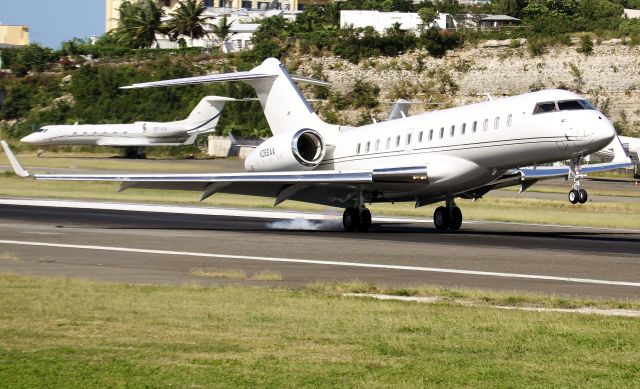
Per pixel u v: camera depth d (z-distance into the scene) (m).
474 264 51.75
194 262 51.94
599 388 24.86
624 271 49.06
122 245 60.50
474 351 28.89
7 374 25.28
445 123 70.50
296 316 33.91
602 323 33.22
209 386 24.30
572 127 63.59
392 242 63.97
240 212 96.56
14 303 35.97
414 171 69.19
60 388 24.05
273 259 53.62
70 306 35.38
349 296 38.91
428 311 35.28
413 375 25.77
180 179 70.00
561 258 54.69
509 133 66.44
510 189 144.88
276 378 25.16
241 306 35.84
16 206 98.88
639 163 173.88
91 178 71.56
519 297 38.84
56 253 55.91
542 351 29.06
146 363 26.53
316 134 77.25
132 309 34.91
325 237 67.62
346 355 28.00
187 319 33.12
